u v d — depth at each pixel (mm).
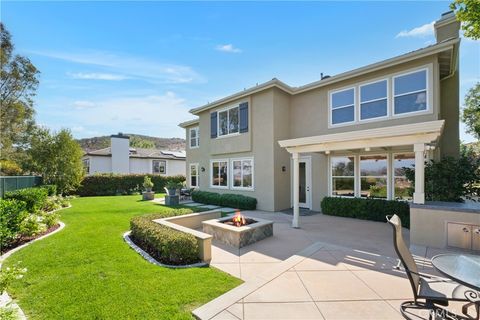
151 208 12375
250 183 12820
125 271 4371
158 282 3936
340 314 3090
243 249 5891
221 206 13180
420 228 5949
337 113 10805
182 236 5027
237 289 3762
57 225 8156
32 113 21016
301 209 11938
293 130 12516
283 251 5738
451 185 7293
